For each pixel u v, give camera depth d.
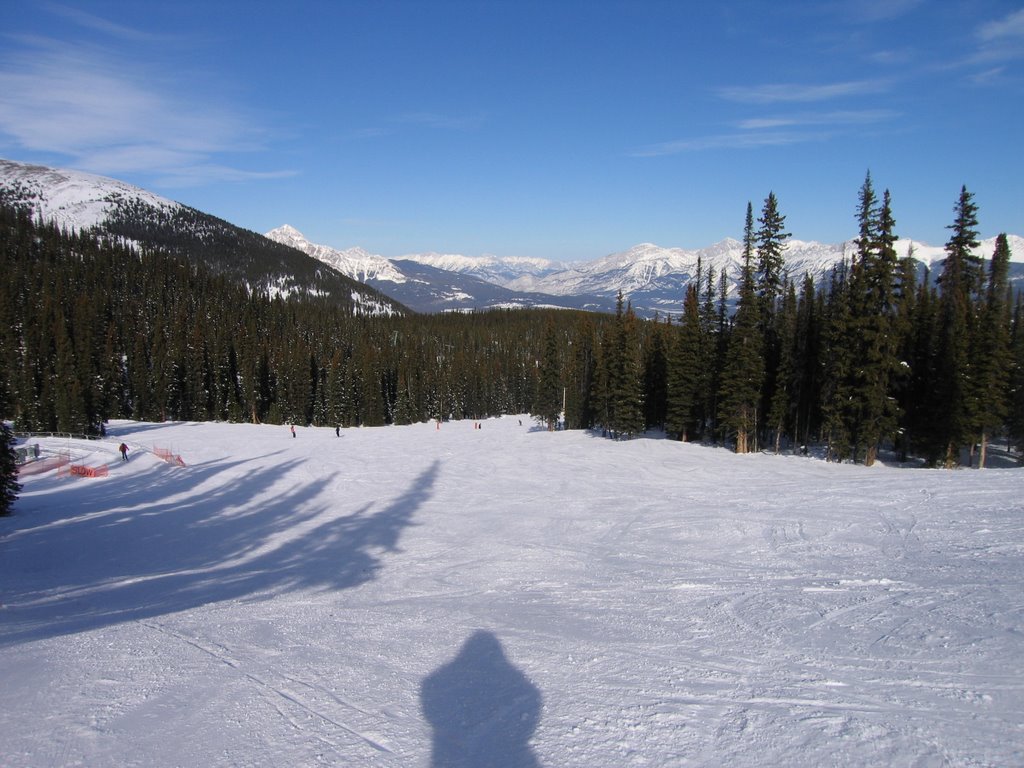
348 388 94.69
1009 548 13.51
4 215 161.12
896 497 21.48
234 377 98.50
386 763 5.29
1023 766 4.89
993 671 6.94
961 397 36.88
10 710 6.32
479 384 119.81
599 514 23.91
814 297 51.84
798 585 11.97
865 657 7.70
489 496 30.14
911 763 5.01
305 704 6.63
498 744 5.65
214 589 14.82
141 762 5.26
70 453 49.62
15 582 16.30
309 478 37.56
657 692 6.84
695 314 52.75
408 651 8.67
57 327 74.06
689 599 11.53
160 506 30.84
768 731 5.71
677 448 48.69
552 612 11.15
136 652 8.50
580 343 78.19
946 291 44.06
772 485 28.45
